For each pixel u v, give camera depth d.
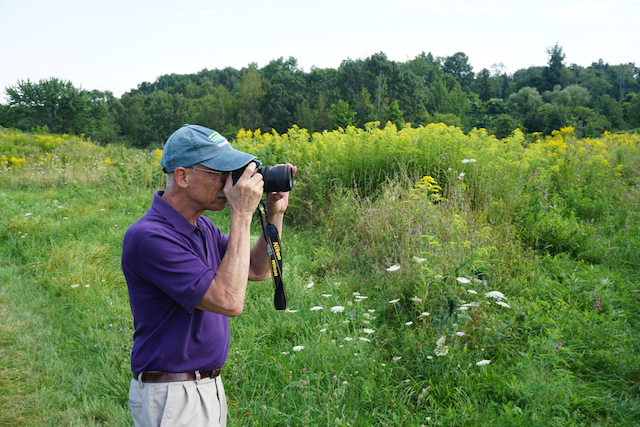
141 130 99.94
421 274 3.64
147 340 1.54
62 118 53.34
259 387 2.99
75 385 3.22
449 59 180.62
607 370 3.07
